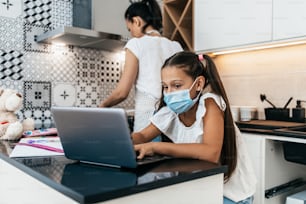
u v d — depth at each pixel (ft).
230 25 6.76
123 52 8.05
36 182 2.36
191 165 2.48
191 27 8.07
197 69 3.25
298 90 6.51
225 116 3.27
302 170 6.16
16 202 2.78
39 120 6.75
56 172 2.23
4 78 6.32
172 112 3.53
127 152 2.24
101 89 7.70
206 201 2.39
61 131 2.52
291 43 6.11
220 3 6.93
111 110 2.14
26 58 6.57
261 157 5.33
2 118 4.42
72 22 7.18
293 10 5.70
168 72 3.20
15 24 6.44
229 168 3.20
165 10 8.16
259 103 7.21
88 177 2.09
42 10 6.81
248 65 7.41
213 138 2.95
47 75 6.84
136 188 1.88
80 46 7.27
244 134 5.58
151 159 2.64
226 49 6.88
